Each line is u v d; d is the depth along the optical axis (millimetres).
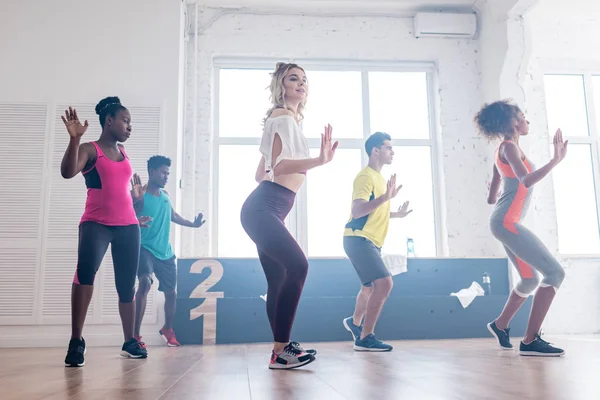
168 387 1498
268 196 2029
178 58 4883
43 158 4609
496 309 4711
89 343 4305
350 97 6012
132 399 1259
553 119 6133
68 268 4473
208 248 5383
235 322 4383
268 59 5898
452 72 5957
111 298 4383
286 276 1984
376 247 3301
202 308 4371
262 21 5816
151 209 3795
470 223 5723
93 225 2445
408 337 4566
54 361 2670
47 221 4516
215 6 5785
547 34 6047
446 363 2225
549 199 5723
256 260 4953
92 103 4750
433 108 6051
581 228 5961
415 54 5949
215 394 1336
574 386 1439
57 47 4805
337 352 3031
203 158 5516
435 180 5926
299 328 4465
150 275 3676
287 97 2188
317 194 5781
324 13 5902
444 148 5836
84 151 2434
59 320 4395
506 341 3141
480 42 5977
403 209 3564
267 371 1944
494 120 2980
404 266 5090
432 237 5879
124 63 4832
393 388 1416
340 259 5129
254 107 5875
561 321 5449
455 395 1267
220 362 2430
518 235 2779
